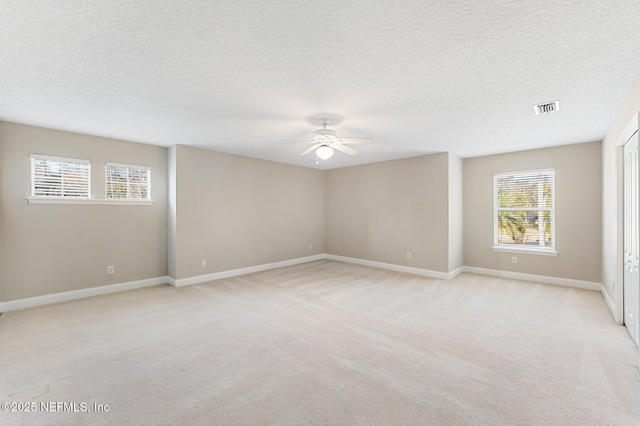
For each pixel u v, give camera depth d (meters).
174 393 2.04
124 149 4.54
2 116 3.38
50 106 3.06
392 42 1.91
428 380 2.18
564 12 1.60
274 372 2.29
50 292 3.92
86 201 4.17
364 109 3.13
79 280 4.15
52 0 1.49
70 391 2.05
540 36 1.83
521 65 2.20
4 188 3.59
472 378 2.21
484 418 1.78
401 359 2.49
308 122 3.59
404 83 2.51
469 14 1.63
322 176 7.46
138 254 4.70
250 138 4.41
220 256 5.37
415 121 3.53
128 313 3.56
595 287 4.51
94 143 4.25
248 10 1.60
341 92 2.70
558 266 4.84
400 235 5.96
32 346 2.71
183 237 4.87
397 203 6.01
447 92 2.69
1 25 1.70
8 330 3.05
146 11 1.59
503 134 4.11
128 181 4.59
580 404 1.91
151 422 1.76
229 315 3.51
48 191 3.90
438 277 5.39
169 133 4.13
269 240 6.22
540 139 4.39
